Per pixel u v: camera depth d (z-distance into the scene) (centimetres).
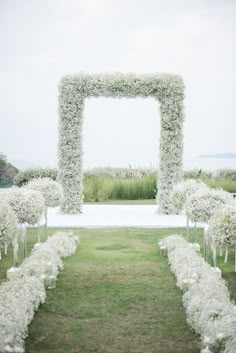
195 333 403
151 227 1012
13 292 443
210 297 423
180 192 849
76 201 1210
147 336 397
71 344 380
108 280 573
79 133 1198
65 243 733
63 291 527
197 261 577
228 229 576
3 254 746
